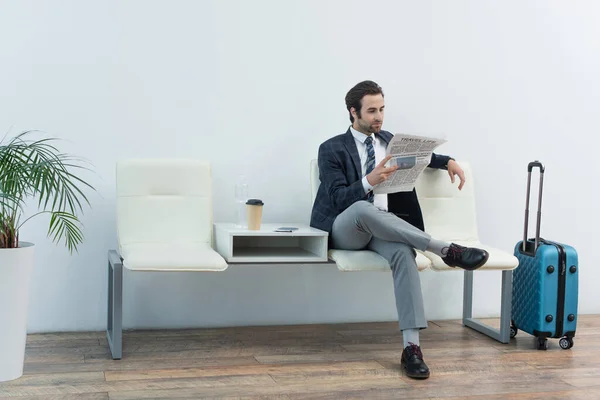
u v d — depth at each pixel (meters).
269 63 3.56
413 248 2.93
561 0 3.94
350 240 3.04
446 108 3.80
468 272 3.71
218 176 3.53
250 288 3.61
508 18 3.87
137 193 3.19
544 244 3.29
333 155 3.16
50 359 2.89
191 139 3.48
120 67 3.37
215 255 2.91
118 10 3.35
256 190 3.58
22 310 2.62
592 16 4.00
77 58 3.31
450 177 3.49
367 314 3.77
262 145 3.57
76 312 3.39
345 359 2.99
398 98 3.73
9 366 2.60
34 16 3.25
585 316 4.04
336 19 3.63
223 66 3.50
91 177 3.36
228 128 3.53
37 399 2.39
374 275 3.77
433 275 3.86
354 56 3.66
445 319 3.89
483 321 3.84
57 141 3.31
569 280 3.24
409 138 2.85
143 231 3.16
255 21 3.53
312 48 3.61
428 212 3.50
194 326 3.55
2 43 3.22
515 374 2.83
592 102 4.03
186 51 3.45
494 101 3.87
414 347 2.80
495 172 3.90
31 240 3.31
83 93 3.33
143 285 3.47
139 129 3.41
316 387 2.59
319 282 3.70
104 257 3.40
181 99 3.46
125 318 3.46
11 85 3.24
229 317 3.59
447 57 3.79
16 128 3.25
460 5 3.79
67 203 3.34
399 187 3.04
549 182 3.99
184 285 3.52
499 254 3.21
